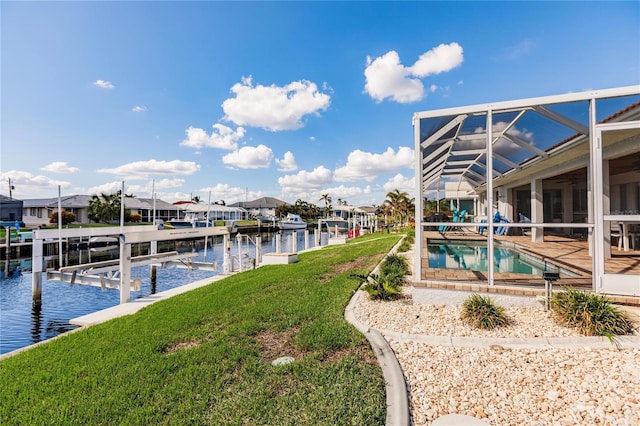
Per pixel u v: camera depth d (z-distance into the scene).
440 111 5.49
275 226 53.31
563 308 4.11
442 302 5.23
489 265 5.12
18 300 10.15
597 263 4.54
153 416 2.64
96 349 4.20
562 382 2.88
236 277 9.16
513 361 3.30
